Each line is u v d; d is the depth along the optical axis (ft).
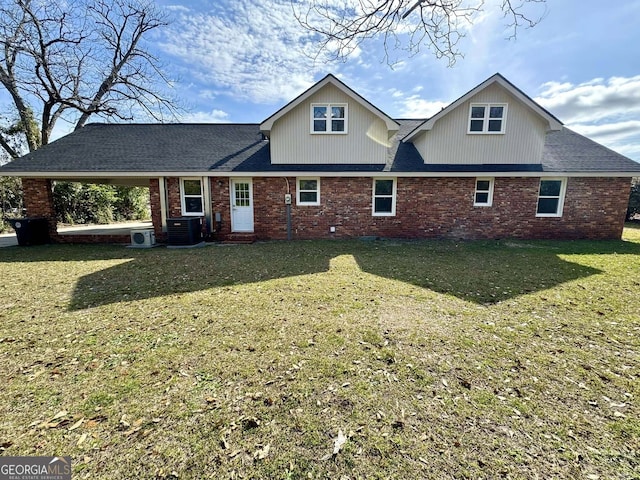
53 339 11.51
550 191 35.37
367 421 7.40
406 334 11.87
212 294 16.60
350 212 35.94
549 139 41.09
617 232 35.35
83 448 6.62
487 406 7.90
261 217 35.81
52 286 18.02
